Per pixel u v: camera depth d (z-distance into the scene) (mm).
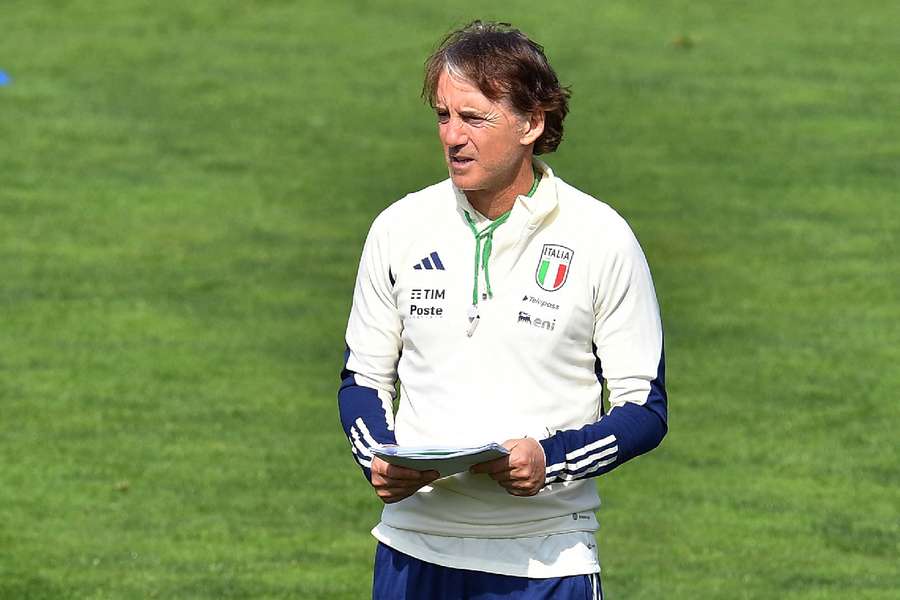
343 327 39375
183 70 62656
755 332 38969
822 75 62469
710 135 55750
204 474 30000
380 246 13641
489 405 13148
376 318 13773
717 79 61812
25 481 29344
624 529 27578
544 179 13273
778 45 66000
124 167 52312
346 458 31141
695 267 43656
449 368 13234
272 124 56969
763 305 40906
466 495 13297
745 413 33938
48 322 39281
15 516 27453
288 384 35531
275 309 40562
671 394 34969
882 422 33500
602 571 25328
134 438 31969
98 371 36094
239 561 25453
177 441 31875
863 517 28453
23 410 33438
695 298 41281
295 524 27453
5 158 52625
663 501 29062
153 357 37094
